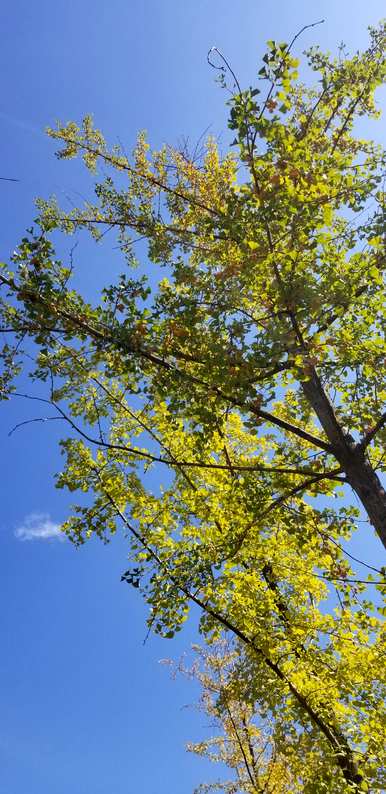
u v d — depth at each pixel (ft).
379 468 15.97
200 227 20.66
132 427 22.67
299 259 14.87
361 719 19.99
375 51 18.16
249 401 15.69
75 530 21.07
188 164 23.22
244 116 14.43
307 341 15.05
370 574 17.10
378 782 17.95
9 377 15.85
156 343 15.56
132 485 21.76
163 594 15.97
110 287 14.84
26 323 15.38
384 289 15.51
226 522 19.94
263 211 14.57
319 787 17.84
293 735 19.54
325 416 16.39
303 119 19.12
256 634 20.67
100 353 15.47
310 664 20.27
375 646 19.84
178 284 16.28
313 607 22.86
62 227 23.62
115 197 23.32
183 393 15.58
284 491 16.15
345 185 15.15
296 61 14.07
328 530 16.48
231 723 27.02
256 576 20.65
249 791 25.77
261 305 16.48
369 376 15.70
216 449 20.90
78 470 21.88
